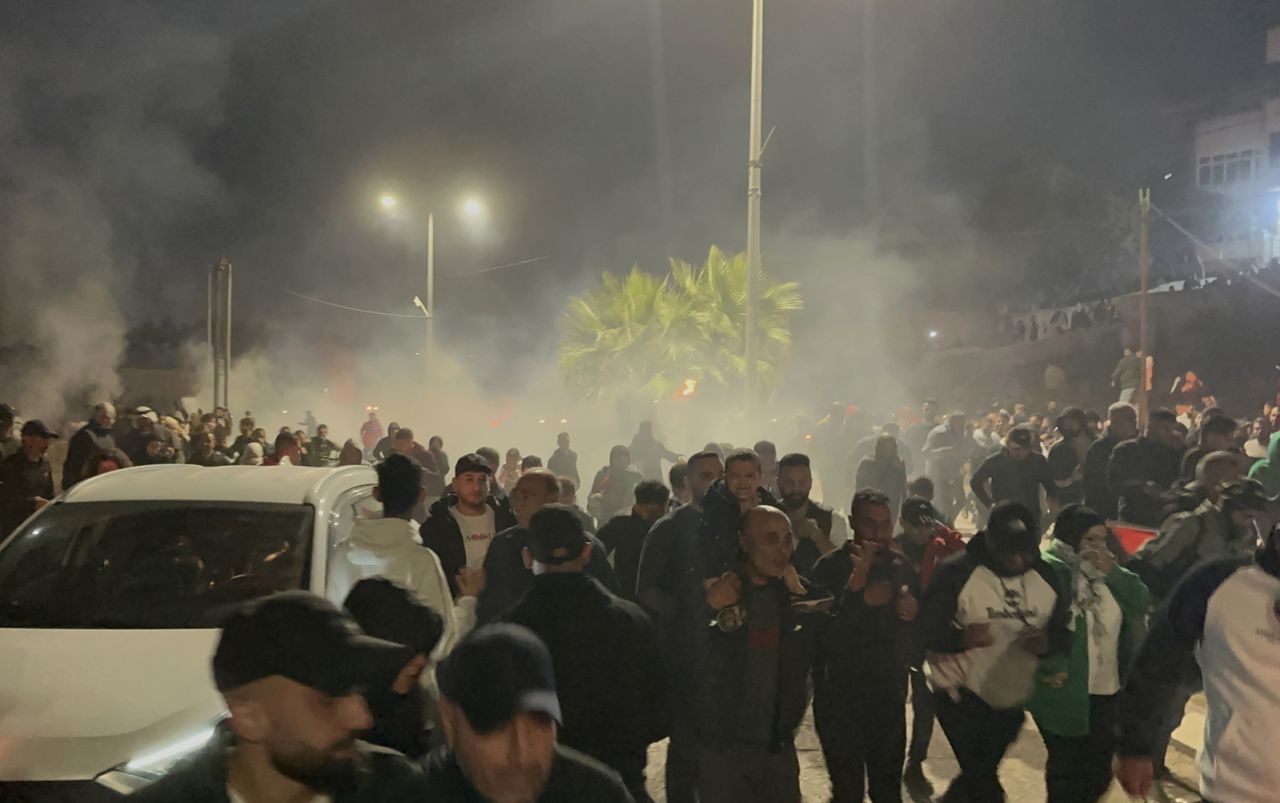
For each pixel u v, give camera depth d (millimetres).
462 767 2150
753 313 15938
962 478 14234
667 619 4672
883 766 4875
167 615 4820
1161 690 3521
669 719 3779
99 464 8023
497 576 5051
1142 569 6137
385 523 4633
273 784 1999
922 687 6340
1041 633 4676
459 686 2129
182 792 2014
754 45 15719
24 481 8164
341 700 1963
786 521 4496
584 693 3568
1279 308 36562
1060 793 4836
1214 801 3256
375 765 2158
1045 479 10094
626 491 11477
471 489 6199
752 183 15867
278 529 5273
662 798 5973
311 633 1953
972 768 4754
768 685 4504
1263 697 3189
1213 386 35250
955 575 4773
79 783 3689
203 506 5438
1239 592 3293
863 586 4855
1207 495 6219
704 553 5188
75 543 5266
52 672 4234
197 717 3955
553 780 2264
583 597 3674
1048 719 4742
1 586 5043
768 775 4520
